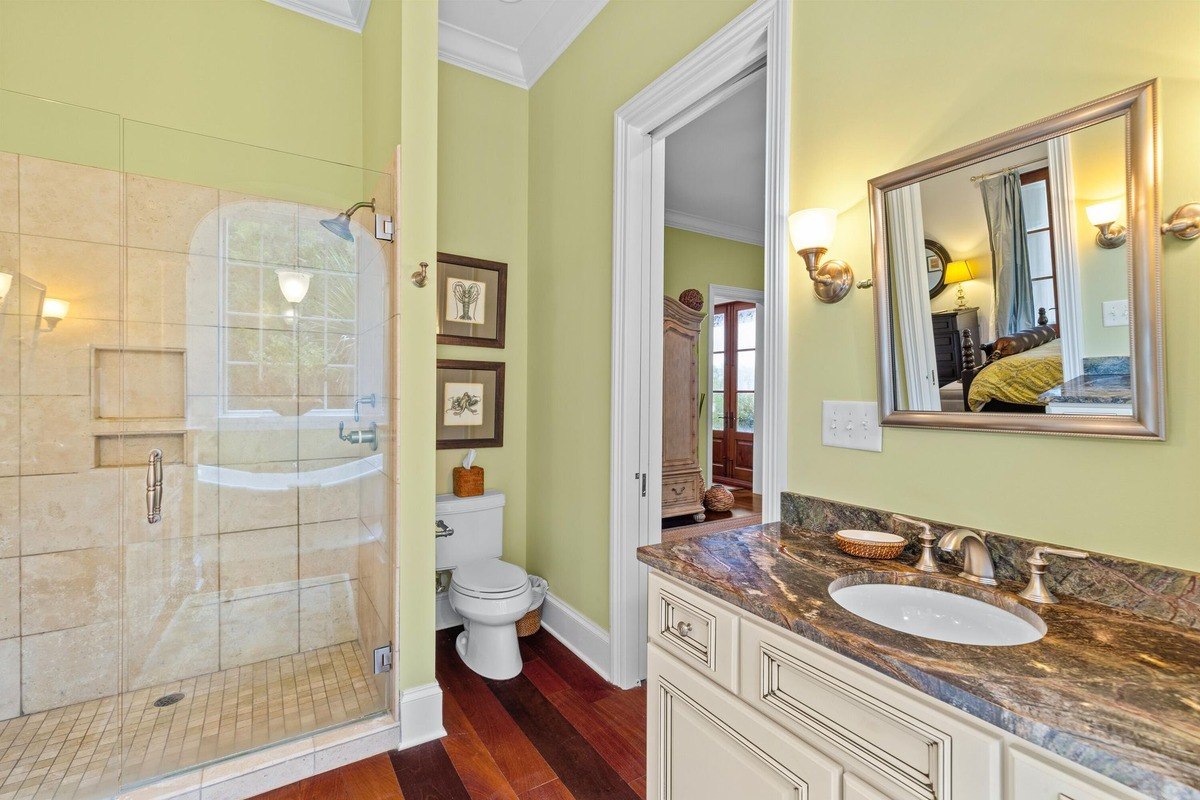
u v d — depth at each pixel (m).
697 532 4.07
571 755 1.77
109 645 1.99
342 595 2.25
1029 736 0.60
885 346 1.24
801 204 1.46
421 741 1.82
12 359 1.85
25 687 1.87
